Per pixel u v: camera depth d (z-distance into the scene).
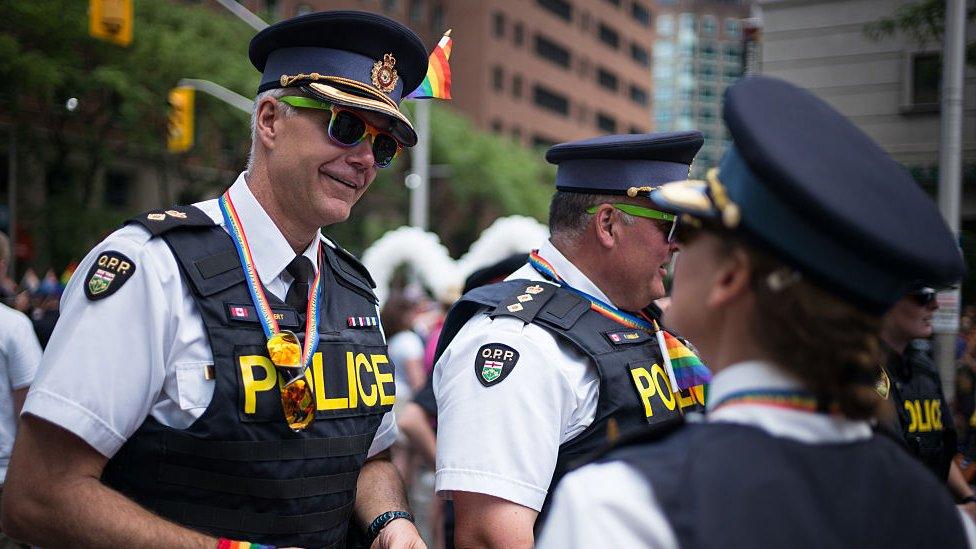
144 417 1.73
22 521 1.66
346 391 1.95
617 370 2.09
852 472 1.04
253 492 1.76
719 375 1.11
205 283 1.80
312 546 1.86
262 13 25.92
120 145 22.30
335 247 2.22
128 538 1.62
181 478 1.72
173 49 20.12
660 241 2.22
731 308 1.09
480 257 10.95
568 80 57.50
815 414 1.06
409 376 6.76
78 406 1.64
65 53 16.98
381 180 33.06
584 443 2.06
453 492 2.01
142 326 1.72
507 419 1.97
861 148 1.06
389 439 2.28
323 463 1.86
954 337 3.63
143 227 1.80
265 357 1.81
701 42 117.44
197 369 1.75
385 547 2.05
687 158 2.28
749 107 1.04
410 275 12.31
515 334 2.07
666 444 1.06
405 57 2.01
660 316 2.36
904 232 0.99
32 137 18.84
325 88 1.87
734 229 1.06
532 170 40.66
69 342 1.68
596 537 0.96
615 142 2.21
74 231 20.45
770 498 0.97
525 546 1.91
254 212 1.92
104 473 1.77
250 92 21.97
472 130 39.38
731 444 1.00
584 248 2.26
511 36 51.66
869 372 1.08
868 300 1.04
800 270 1.02
